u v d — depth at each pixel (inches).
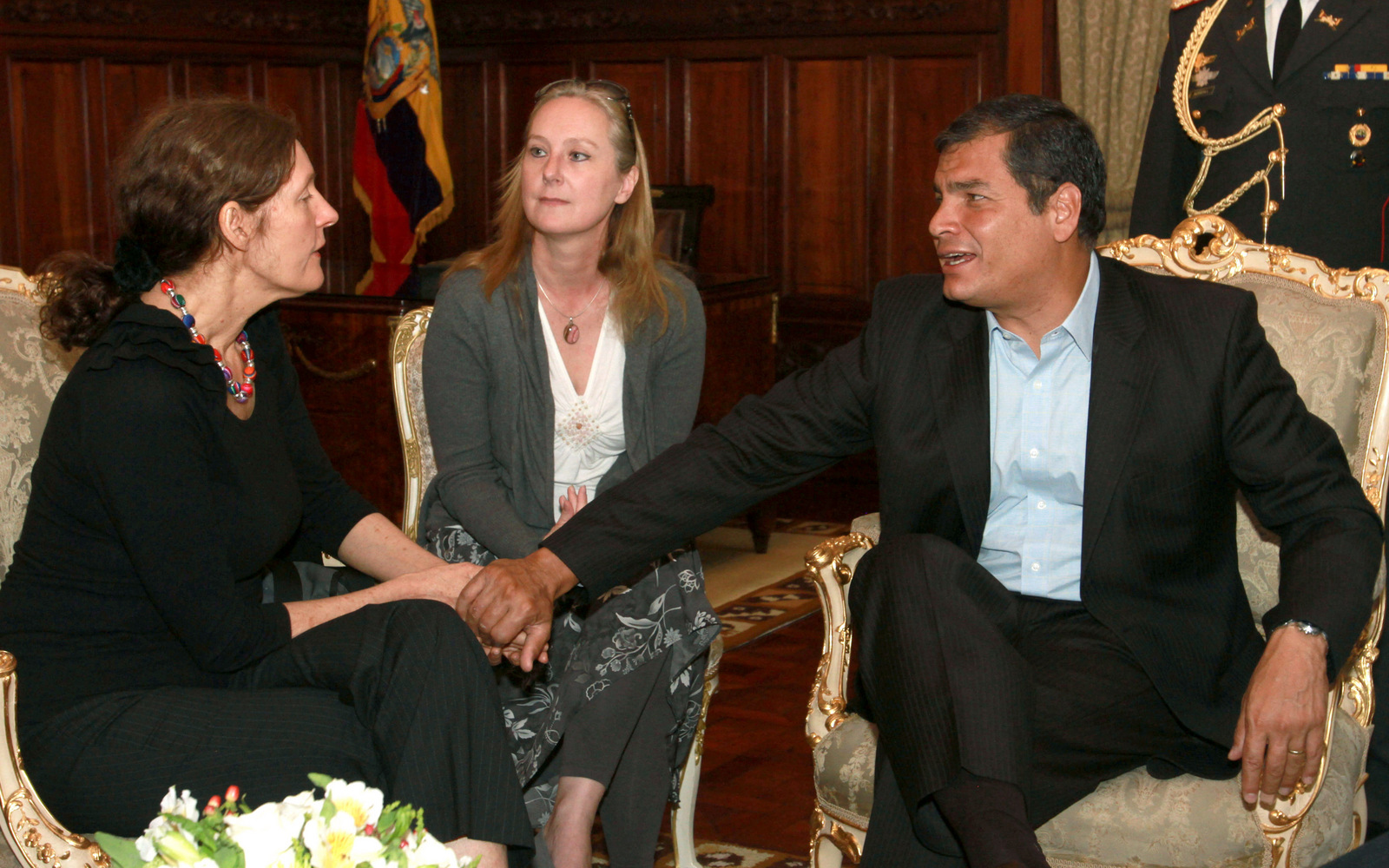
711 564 206.1
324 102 271.1
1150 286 86.7
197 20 246.4
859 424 89.3
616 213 99.9
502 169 280.7
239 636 75.0
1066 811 76.0
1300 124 124.3
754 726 143.1
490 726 70.7
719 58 258.5
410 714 69.9
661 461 88.3
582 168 93.4
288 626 77.9
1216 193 130.3
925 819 71.6
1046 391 85.5
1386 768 113.6
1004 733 70.4
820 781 84.0
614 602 94.2
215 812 51.8
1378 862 57.3
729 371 191.6
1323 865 58.5
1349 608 74.8
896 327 88.7
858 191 251.6
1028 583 86.9
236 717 72.0
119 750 70.6
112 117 236.4
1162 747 78.2
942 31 239.5
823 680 89.1
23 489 83.4
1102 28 220.2
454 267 100.3
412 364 105.0
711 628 95.3
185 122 76.5
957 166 81.7
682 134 264.4
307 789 70.7
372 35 232.7
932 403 85.8
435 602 74.1
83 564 74.7
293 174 78.1
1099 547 83.1
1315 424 82.7
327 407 166.4
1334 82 122.7
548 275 97.7
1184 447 82.4
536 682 94.6
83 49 230.1
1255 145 127.0
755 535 211.5
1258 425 81.8
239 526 79.2
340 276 195.8
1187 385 82.7
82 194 233.8
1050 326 84.2
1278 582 92.0
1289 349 92.8
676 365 100.3
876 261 252.1
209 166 75.3
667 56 262.7
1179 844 74.3
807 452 88.8
